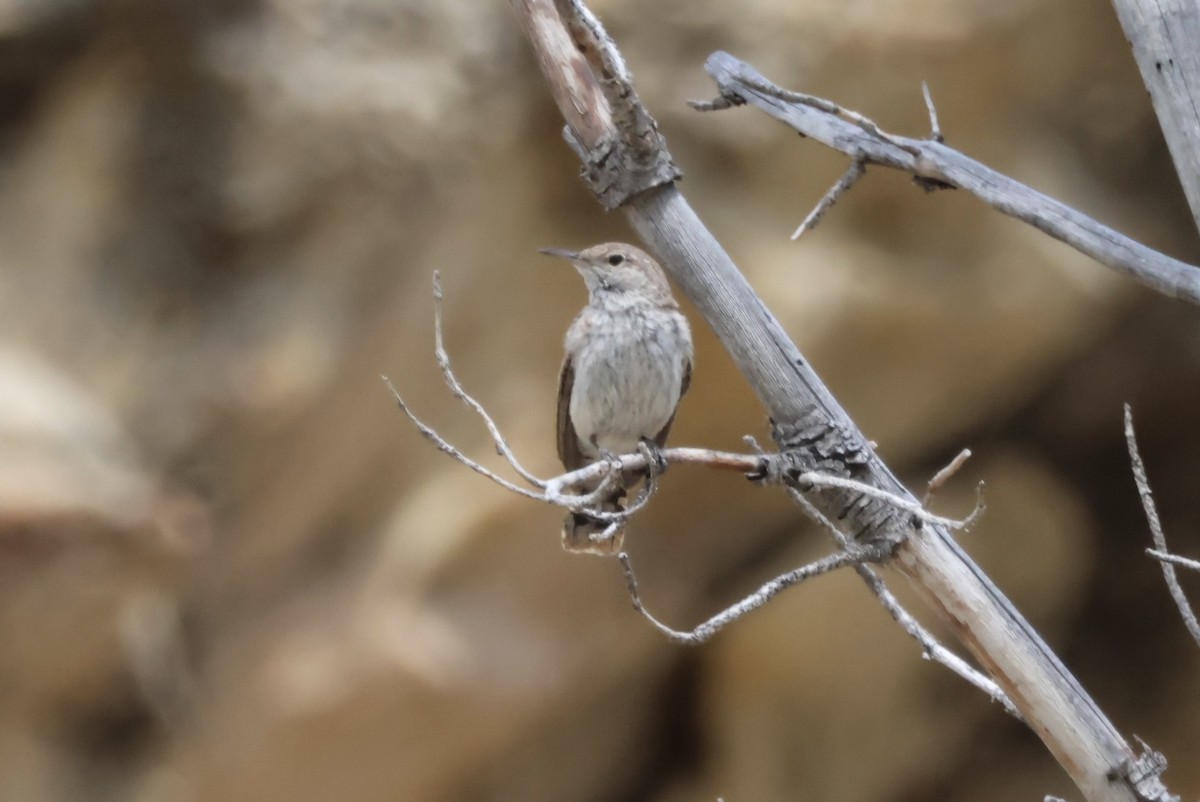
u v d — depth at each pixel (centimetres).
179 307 1323
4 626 1221
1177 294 407
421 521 1265
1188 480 1586
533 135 1291
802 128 506
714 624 473
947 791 1483
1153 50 443
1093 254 425
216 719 1263
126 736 1282
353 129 1309
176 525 1265
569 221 1298
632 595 475
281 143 1314
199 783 1255
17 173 1347
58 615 1230
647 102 1273
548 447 1266
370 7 1340
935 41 1287
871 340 1323
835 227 1301
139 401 1300
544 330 1293
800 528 1404
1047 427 1517
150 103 1338
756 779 1420
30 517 1202
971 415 1447
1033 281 1331
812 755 1425
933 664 1427
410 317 1289
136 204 1334
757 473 523
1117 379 1466
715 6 1284
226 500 1294
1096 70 1353
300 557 1298
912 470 1478
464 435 1280
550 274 1290
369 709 1243
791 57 1280
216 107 1331
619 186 541
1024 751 1489
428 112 1309
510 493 1253
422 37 1332
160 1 1319
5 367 1269
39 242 1329
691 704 1433
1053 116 1377
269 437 1290
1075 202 1356
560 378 842
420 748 1271
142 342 1312
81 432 1261
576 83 552
